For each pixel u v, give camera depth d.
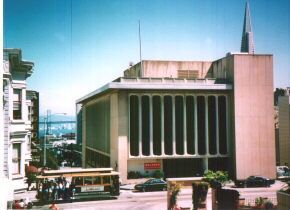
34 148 73.88
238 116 51.59
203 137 51.88
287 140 59.88
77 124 104.88
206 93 51.97
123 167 48.88
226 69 54.62
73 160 86.00
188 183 26.67
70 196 36.28
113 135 52.12
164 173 50.81
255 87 52.34
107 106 58.22
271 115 52.41
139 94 50.03
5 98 28.11
